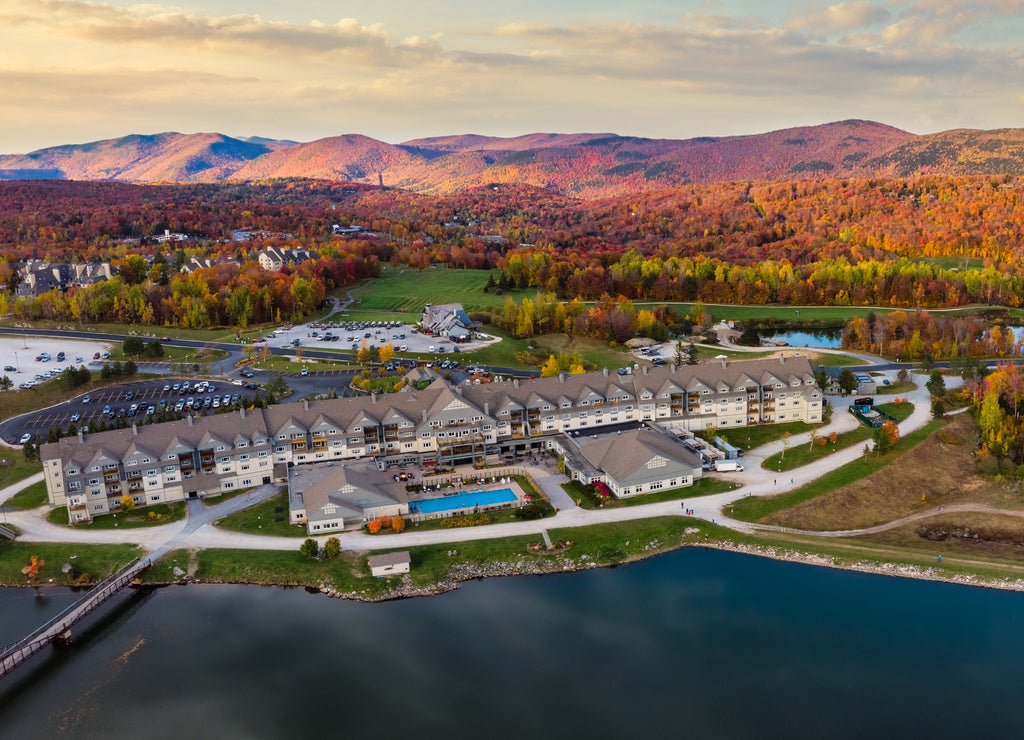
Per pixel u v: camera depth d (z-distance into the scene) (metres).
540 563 126.06
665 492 147.38
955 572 122.31
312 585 121.75
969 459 164.38
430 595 119.25
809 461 159.38
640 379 178.00
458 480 154.62
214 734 90.19
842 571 124.25
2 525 139.75
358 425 159.00
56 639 109.56
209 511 143.50
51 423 189.62
